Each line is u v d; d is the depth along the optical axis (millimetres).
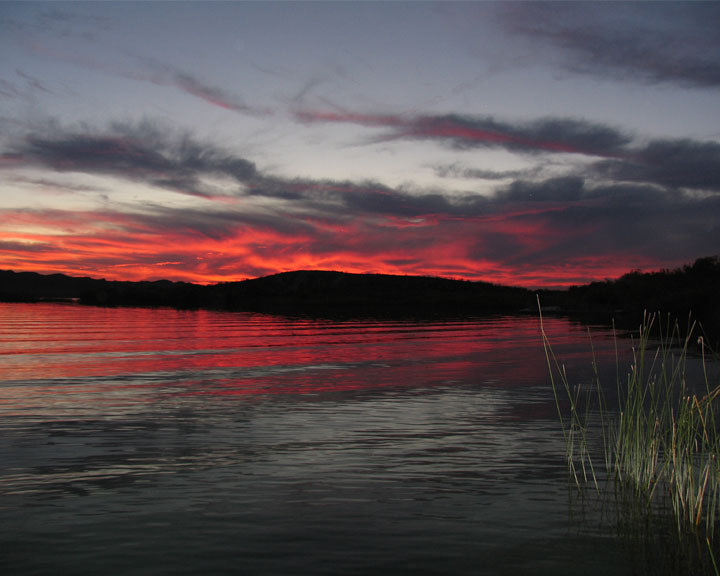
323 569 4617
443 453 8156
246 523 5555
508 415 10789
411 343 27516
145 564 4680
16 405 11711
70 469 7324
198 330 36250
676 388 13078
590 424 10023
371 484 6777
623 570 4598
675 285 59469
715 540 5184
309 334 33531
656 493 6496
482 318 57812
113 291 103188
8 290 126875
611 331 35875
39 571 4547
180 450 8266
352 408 11461
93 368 17719
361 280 150750
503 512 5887
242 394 13133
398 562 4750
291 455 8016
